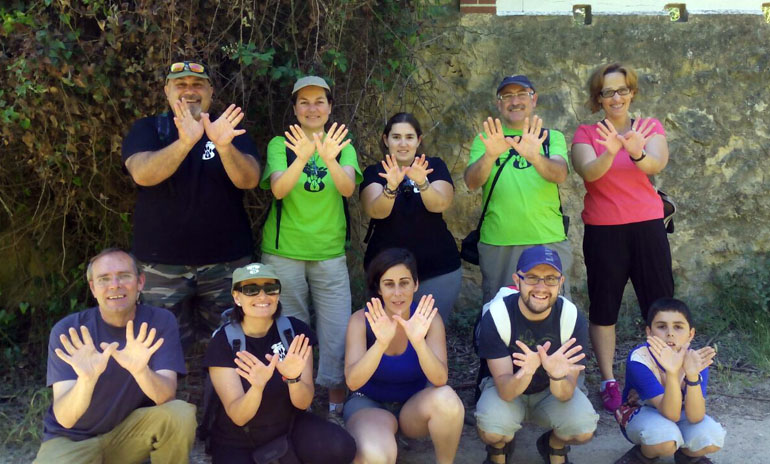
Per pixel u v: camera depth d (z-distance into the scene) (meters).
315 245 3.93
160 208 3.68
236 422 3.12
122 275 3.13
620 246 4.14
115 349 2.89
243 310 3.24
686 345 3.37
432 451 3.80
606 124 4.19
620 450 3.80
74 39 3.85
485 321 3.45
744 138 5.61
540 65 5.45
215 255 3.79
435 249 4.01
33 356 4.72
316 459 3.19
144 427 3.10
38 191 4.74
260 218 4.75
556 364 3.16
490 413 3.38
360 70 4.66
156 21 3.91
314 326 4.91
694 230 5.65
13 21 3.71
